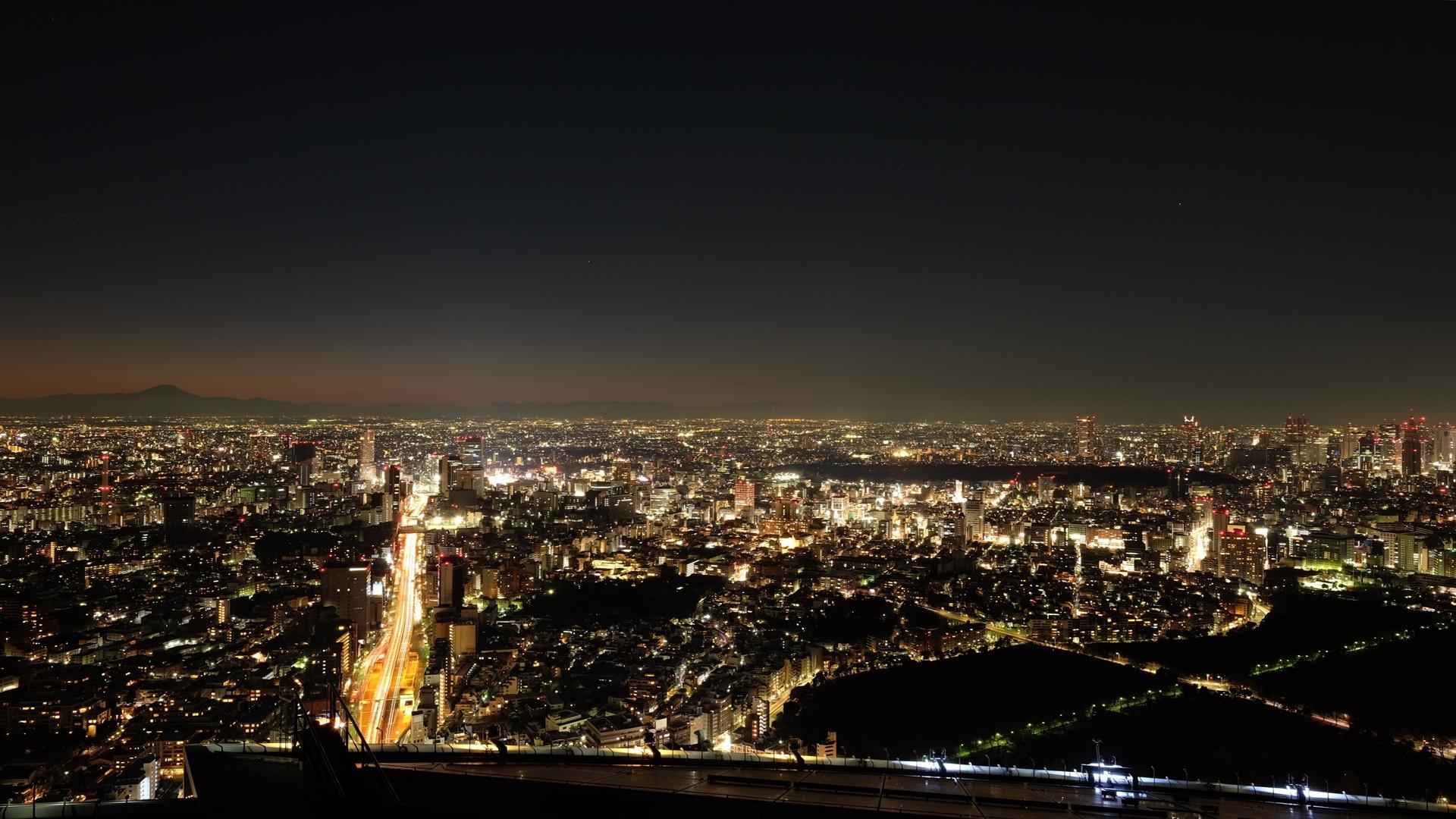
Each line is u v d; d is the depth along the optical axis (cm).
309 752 3719
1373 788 8606
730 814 3966
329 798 3547
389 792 3831
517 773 4397
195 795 3741
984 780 4559
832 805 4094
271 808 3603
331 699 4112
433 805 3900
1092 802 4272
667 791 4175
